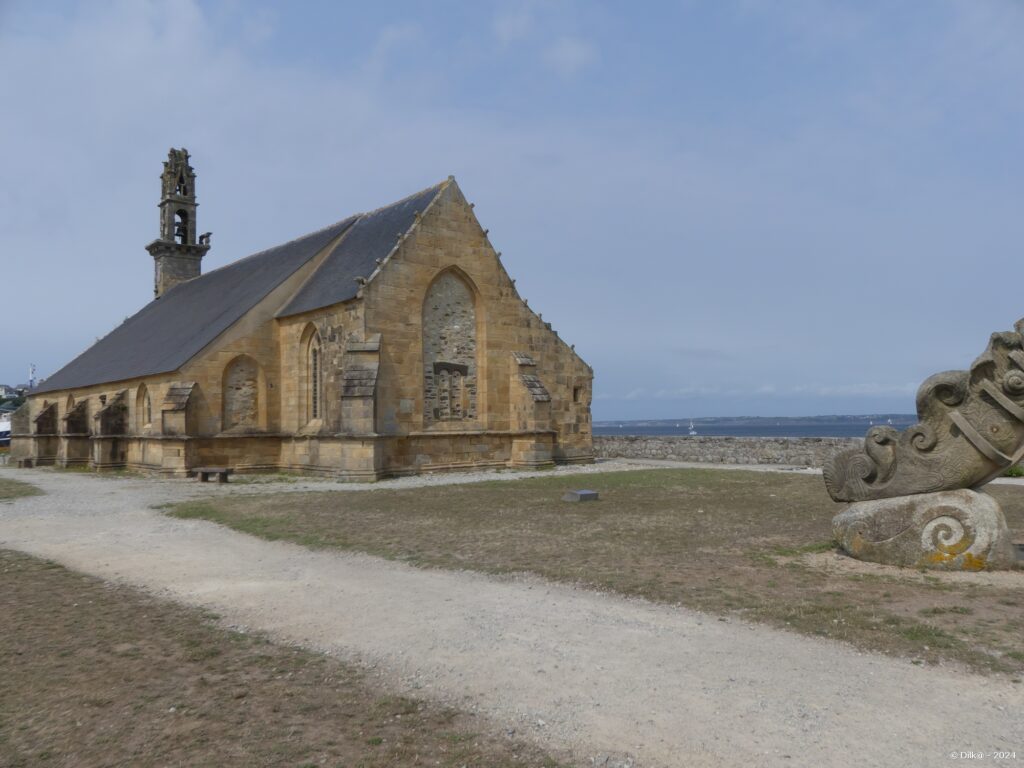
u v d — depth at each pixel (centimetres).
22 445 5291
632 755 554
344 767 544
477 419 3428
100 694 688
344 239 3909
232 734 600
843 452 1205
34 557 1381
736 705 633
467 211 3422
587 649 789
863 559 1149
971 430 1100
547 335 3712
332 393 3203
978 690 647
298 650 814
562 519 1708
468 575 1152
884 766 522
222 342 3412
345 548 1396
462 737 591
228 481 2997
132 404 3891
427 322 3291
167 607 1004
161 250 5906
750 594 985
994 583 1003
